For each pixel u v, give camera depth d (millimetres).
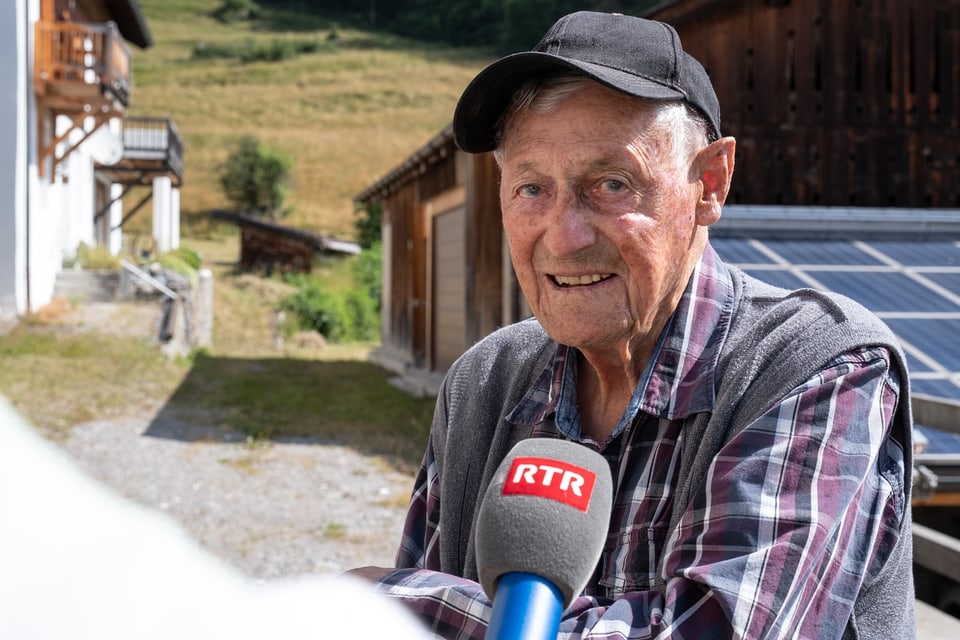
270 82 74875
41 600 464
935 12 10516
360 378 14984
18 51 15023
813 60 10352
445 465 1489
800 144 10336
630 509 1224
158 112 66188
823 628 989
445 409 1572
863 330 1122
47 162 16703
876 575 1084
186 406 11250
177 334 15344
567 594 694
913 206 10453
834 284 4738
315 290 23875
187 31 94188
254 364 15992
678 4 10117
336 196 54719
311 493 7637
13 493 490
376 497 7566
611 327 1174
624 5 49438
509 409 1431
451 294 13203
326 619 785
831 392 1065
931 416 2680
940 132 10500
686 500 1146
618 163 1131
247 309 22938
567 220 1146
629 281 1167
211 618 559
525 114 1179
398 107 70000
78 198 19781
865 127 10414
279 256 33375
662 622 941
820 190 10328
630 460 1248
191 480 7910
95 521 518
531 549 690
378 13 106625
